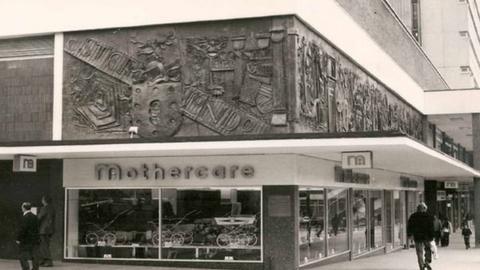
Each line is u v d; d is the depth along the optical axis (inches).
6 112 862.5
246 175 759.1
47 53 850.8
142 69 803.4
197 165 780.6
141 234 803.4
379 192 1152.2
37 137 846.5
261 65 760.3
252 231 761.0
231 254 767.1
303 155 772.6
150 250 799.7
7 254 856.9
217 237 774.5
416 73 1676.9
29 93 853.8
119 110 808.9
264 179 751.7
